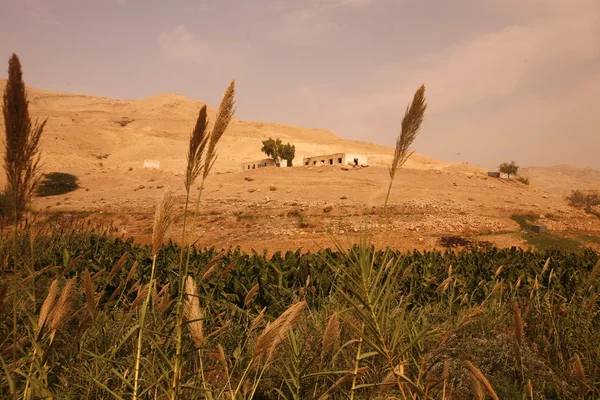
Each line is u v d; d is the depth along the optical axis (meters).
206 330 3.56
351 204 31.44
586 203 50.69
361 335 1.68
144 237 22.27
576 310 4.60
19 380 1.91
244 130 168.75
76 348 2.34
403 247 19.95
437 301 5.64
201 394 2.13
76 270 6.23
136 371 1.66
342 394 2.76
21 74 1.19
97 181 51.47
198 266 6.63
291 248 19.88
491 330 4.40
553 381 3.55
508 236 24.59
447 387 3.10
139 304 2.80
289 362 2.86
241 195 37.06
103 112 181.50
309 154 117.69
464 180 47.66
